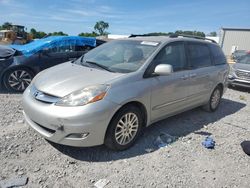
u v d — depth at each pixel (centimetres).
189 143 418
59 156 345
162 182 311
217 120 546
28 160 330
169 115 454
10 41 2912
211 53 564
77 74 374
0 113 473
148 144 399
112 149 365
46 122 325
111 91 338
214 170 349
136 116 377
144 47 433
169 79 422
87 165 331
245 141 429
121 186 297
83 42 779
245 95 852
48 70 425
